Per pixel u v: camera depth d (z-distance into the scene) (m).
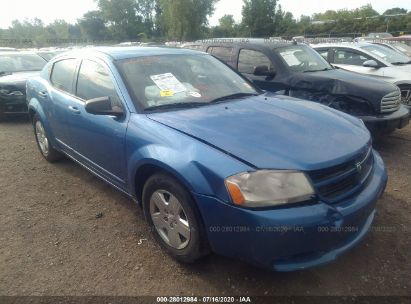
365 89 5.29
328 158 2.46
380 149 5.57
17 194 4.21
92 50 3.99
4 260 3.01
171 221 2.84
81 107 3.73
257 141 2.58
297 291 2.62
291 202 2.29
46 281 2.77
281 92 5.95
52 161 5.15
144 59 3.65
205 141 2.59
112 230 3.43
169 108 3.21
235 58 6.63
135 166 2.97
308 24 44.41
